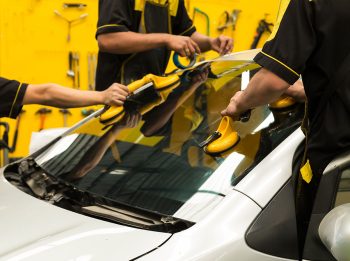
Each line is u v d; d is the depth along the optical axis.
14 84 2.32
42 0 4.81
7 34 4.79
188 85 2.54
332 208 1.86
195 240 1.65
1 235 1.79
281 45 1.85
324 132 1.86
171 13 3.35
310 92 1.90
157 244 1.65
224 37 3.44
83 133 2.48
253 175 1.80
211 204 1.79
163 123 2.32
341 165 1.89
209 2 5.25
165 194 1.91
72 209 1.92
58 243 1.70
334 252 1.61
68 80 5.03
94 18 4.97
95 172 2.16
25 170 2.31
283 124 2.03
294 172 1.83
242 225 1.69
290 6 1.85
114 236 1.71
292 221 1.74
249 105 1.97
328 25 1.81
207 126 2.21
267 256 1.68
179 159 2.07
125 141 2.29
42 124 4.95
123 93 2.45
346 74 1.81
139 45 3.09
